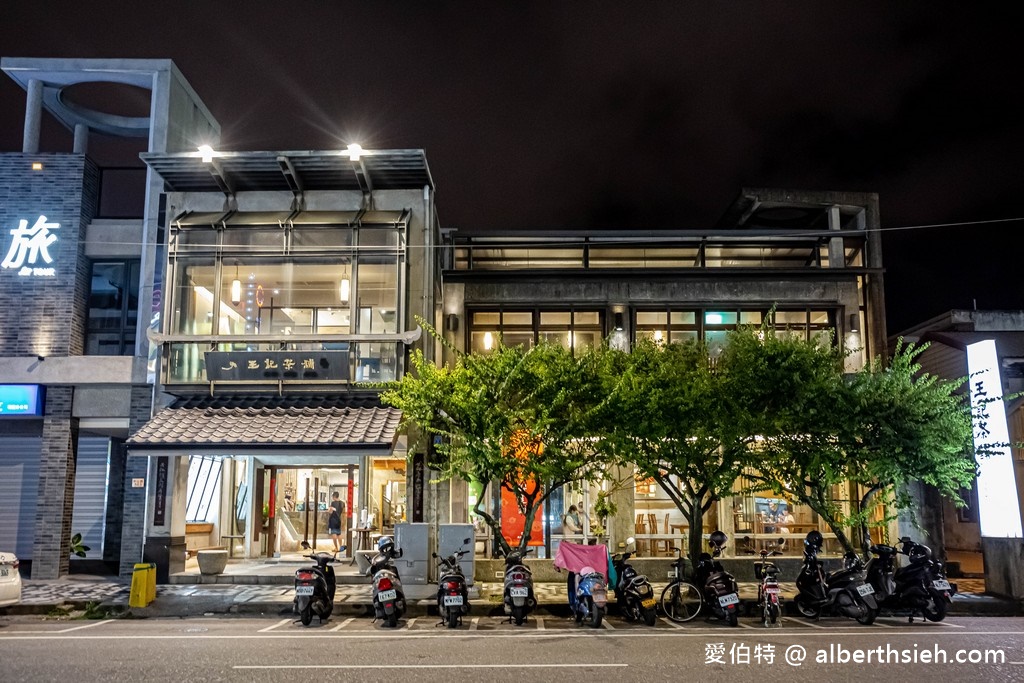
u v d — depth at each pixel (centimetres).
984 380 1596
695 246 2133
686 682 807
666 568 1794
